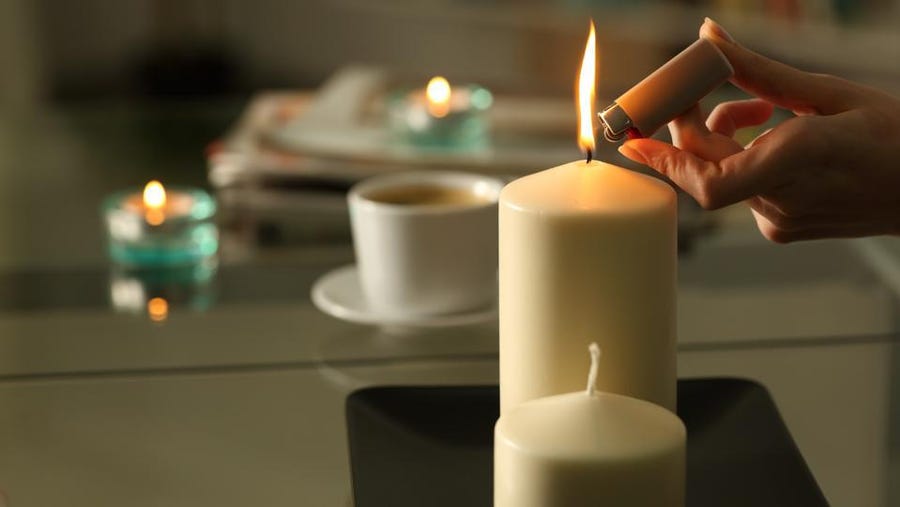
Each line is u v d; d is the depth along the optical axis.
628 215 1.04
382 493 1.11
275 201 1.64
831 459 1.16
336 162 1.68
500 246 1.08
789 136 1.06
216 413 1.23
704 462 1.14
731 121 1.18
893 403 1.22
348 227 1.58
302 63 4.59
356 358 1.31
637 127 1.08
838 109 1.10
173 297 1.42
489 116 1.87
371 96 2.02
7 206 1.66
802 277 1.44
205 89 4.12
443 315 1.35
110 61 4.60
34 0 4.45
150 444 1.20
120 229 1.49
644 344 1.06
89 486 1.15
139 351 1.33
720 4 3.47
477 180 1.44
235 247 1.53
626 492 0.97
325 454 1.18
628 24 3.66
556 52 3.88
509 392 1.08
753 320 1.36
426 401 1.20
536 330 1.06
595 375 1.00
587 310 1.05
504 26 4.04
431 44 4.32
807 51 3.16
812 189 1.08
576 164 1.09
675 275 1.07
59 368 1.30
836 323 1.34
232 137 1.83
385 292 1.35
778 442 1.15
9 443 1.20
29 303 1.41
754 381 1.22
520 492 0.98
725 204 1.07
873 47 2.97
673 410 1.09
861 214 1.11
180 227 1.48
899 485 1.13
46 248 1.54
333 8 4.51
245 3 4.60
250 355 1.32
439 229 1.33
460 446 1.16
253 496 1.13
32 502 1.13
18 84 4.34
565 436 0.98
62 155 1.85
